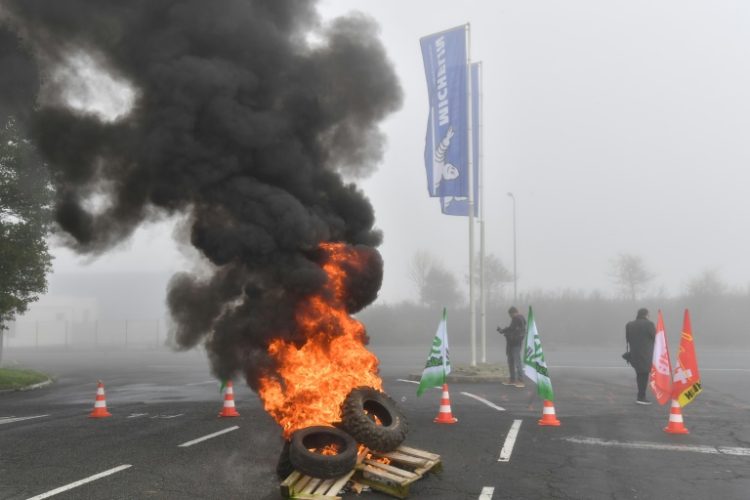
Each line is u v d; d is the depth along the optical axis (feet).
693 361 31.48
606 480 22.82
